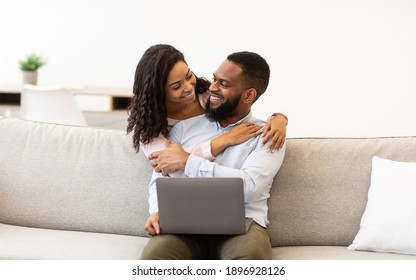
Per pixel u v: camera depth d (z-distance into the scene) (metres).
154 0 6.43
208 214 2.44
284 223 2.77
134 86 2.76
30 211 2.94
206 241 2.60
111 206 2.88
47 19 6.61
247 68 2.64
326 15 6.22
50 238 2.73
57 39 6.64
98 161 2.93
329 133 6.38
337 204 2.75
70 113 5.05
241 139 2.66
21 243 2.64
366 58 6.23
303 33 6.28
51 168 2.95
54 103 5.00
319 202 2.76
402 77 6.21
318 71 6.31
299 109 6.40
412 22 6.12
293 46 6.31
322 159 2.80
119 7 6.50
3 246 2.59
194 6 6.39
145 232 2.87
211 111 2.71
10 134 3.04
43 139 3.01
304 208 2.76
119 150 2.93
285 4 6.26
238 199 2.42
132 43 6.53
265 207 2.71
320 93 6.34
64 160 2.96
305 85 6.35
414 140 2.81
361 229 2.63
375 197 2.62
